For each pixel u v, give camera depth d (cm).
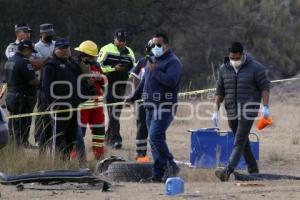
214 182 3066
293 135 5109
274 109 6906
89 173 2933
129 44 10094
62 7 9575
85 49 3625
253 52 10700
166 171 3111
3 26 9394
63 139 3497
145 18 10225
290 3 11531
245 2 11281
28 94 3806
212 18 10681
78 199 2512
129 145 4459
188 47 10331
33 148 3725
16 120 3747
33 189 2742
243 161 3669
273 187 2792
